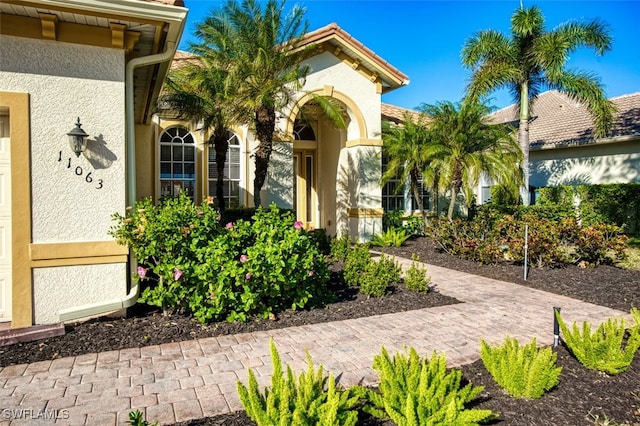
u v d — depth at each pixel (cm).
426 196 1852
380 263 840
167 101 1081
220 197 1184
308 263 680
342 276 923
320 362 503
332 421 293
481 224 1284
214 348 541
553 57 1532
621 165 1731
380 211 1520
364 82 1484
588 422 372
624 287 899
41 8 538
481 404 396
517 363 409
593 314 721
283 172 1370
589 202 1659
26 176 577
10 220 598
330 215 1689
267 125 1104
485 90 1609
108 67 619
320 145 1745
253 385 329
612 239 1081
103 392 422
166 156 1320
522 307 756
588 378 455
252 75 1052
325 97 1304
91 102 611
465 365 491
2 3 526
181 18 582
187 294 629
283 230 699
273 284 647
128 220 613
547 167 2039
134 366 484
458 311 723
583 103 1619
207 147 1360
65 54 596
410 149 1398
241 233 667
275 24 1056
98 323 605
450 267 1155
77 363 491
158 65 757
